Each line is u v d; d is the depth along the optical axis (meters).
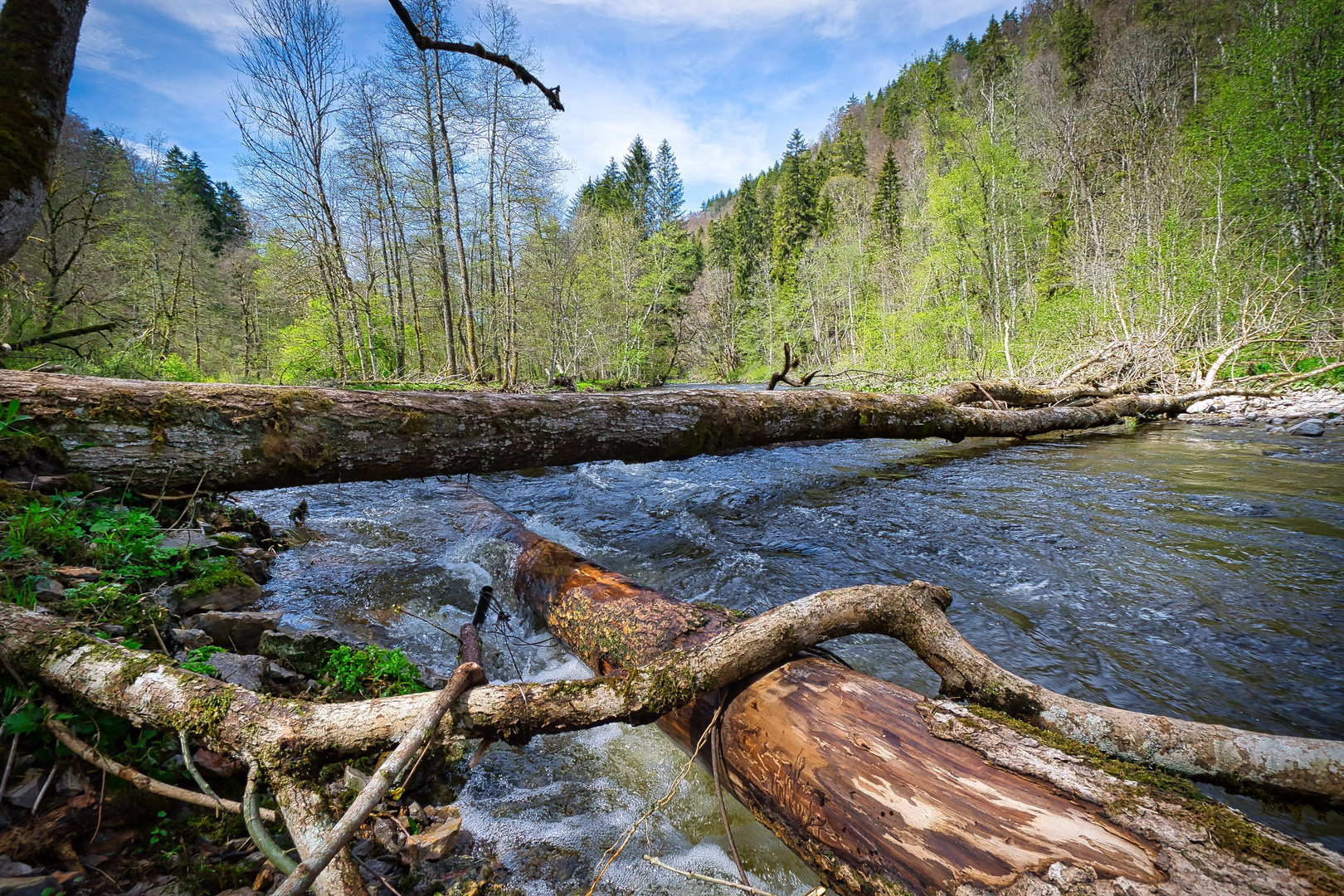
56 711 1.34
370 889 1.31
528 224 23.14
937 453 7.24
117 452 2.66
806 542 3.96
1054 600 2.96
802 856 1.32
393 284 23.98
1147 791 1.06
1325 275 10.85
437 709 1.27
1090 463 6.03
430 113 18.67
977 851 1.04
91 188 13.12
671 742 2.05
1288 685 2.19
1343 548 3.39
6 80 3.62
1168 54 26.16
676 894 1.47
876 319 24.38
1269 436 7.01
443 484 5.34
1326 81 11.73
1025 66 33.75
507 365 22.91
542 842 1.61
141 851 1.26
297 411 3.03
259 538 3.55
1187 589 2.98
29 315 6.95
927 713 1.31
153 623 1.80
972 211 20.59
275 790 1.19
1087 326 13.18
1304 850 0.92
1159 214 18.02
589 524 4.53
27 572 1.80
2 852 1.13
